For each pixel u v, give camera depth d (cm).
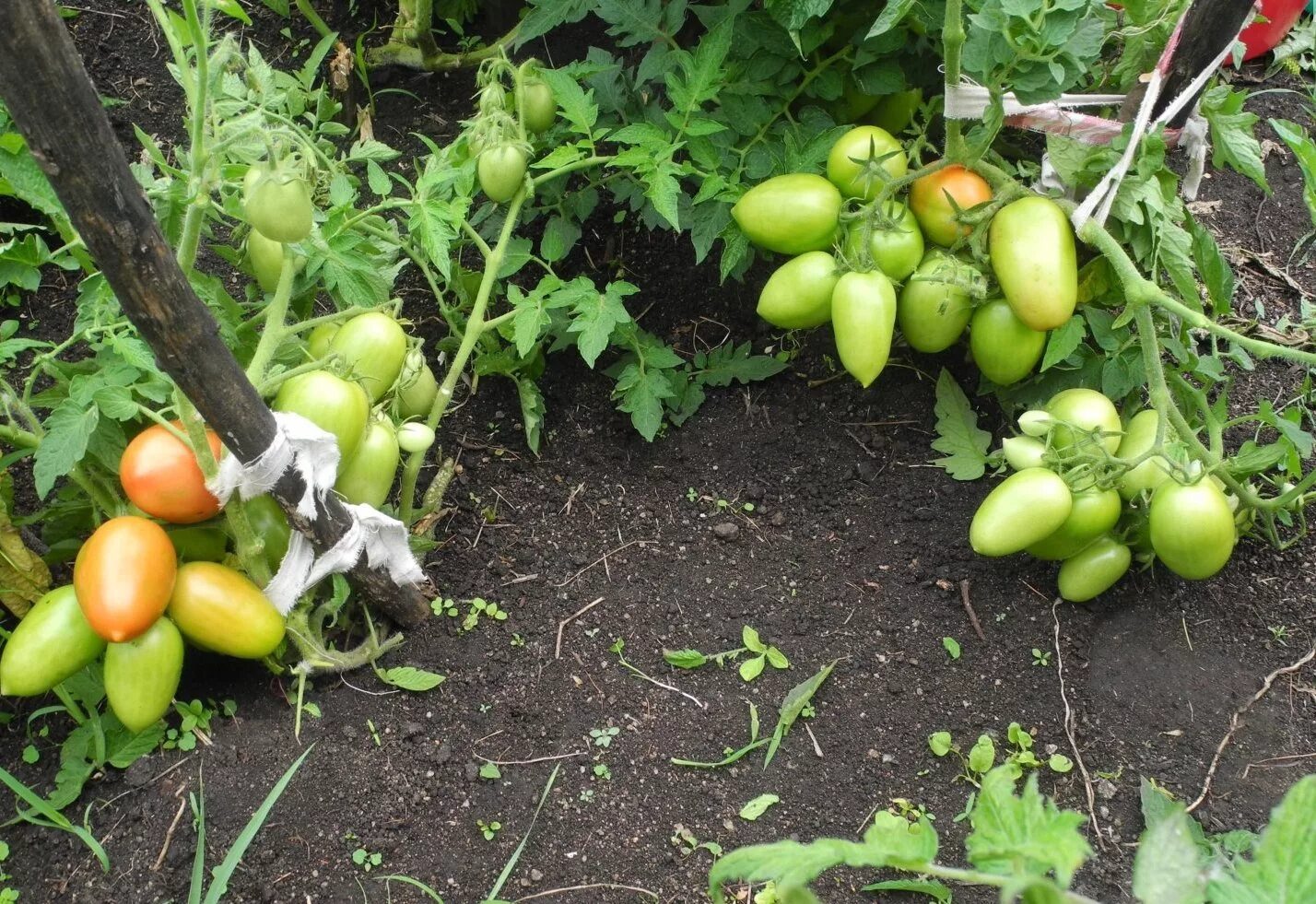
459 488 94
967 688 85
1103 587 86
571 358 100
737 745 83
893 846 54
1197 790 81
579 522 93
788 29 83
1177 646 87
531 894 76
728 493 94
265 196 69
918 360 99
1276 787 81
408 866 77
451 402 98
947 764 82
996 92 80
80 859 76
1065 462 82
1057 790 81
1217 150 88
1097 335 88
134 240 60
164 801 77
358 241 82
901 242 84
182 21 70
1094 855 78
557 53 113
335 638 85
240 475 71
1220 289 88
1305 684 85
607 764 81
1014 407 94
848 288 83
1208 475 82
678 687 85
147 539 72
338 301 86
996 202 83
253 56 86
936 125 99
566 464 96
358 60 110
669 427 98
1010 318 84
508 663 85
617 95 96
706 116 91
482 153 86
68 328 99
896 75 90
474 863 77
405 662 85
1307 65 120
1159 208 83
